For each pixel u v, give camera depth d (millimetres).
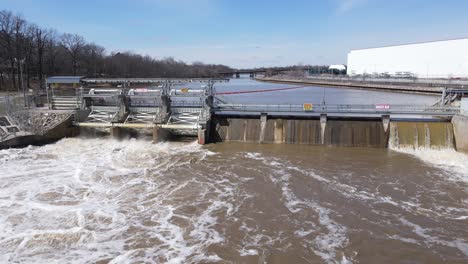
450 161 30188
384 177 26047
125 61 169250
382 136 35656
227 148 35281
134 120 40562
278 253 15859
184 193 22844
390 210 20328
